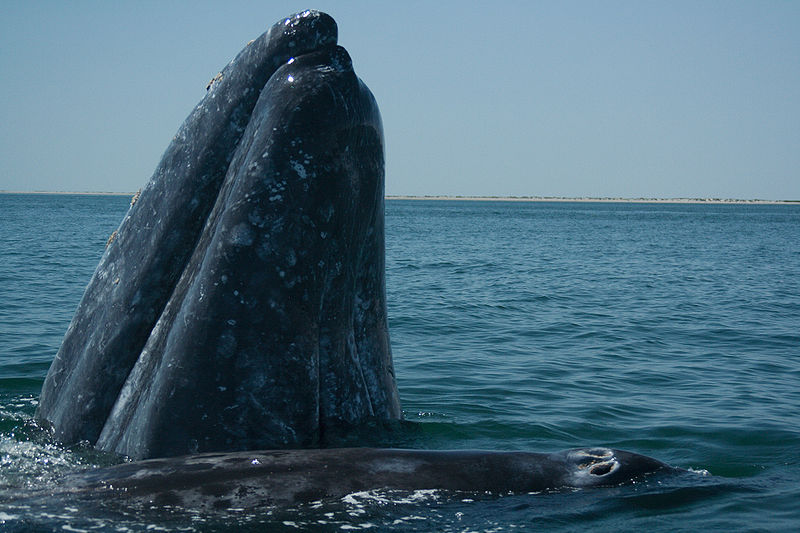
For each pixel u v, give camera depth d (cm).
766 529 503
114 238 599
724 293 2805
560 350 1582
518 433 905
